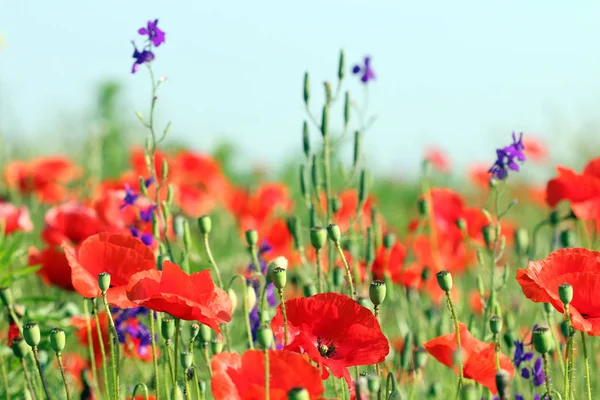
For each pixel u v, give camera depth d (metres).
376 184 17.22
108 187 8.84
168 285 3.81
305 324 4.02
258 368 3.45
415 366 5.05
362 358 3.92
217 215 12.27
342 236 5.99
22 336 4.70
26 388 5.02
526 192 12.13
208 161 10.64
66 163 10.36
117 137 17.72
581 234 7.24
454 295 7.44
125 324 5.93
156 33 5.09
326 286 5.73
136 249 4.38
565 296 3.75
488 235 5.78
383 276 6.52
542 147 11.98
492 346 4.18
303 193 5.88
